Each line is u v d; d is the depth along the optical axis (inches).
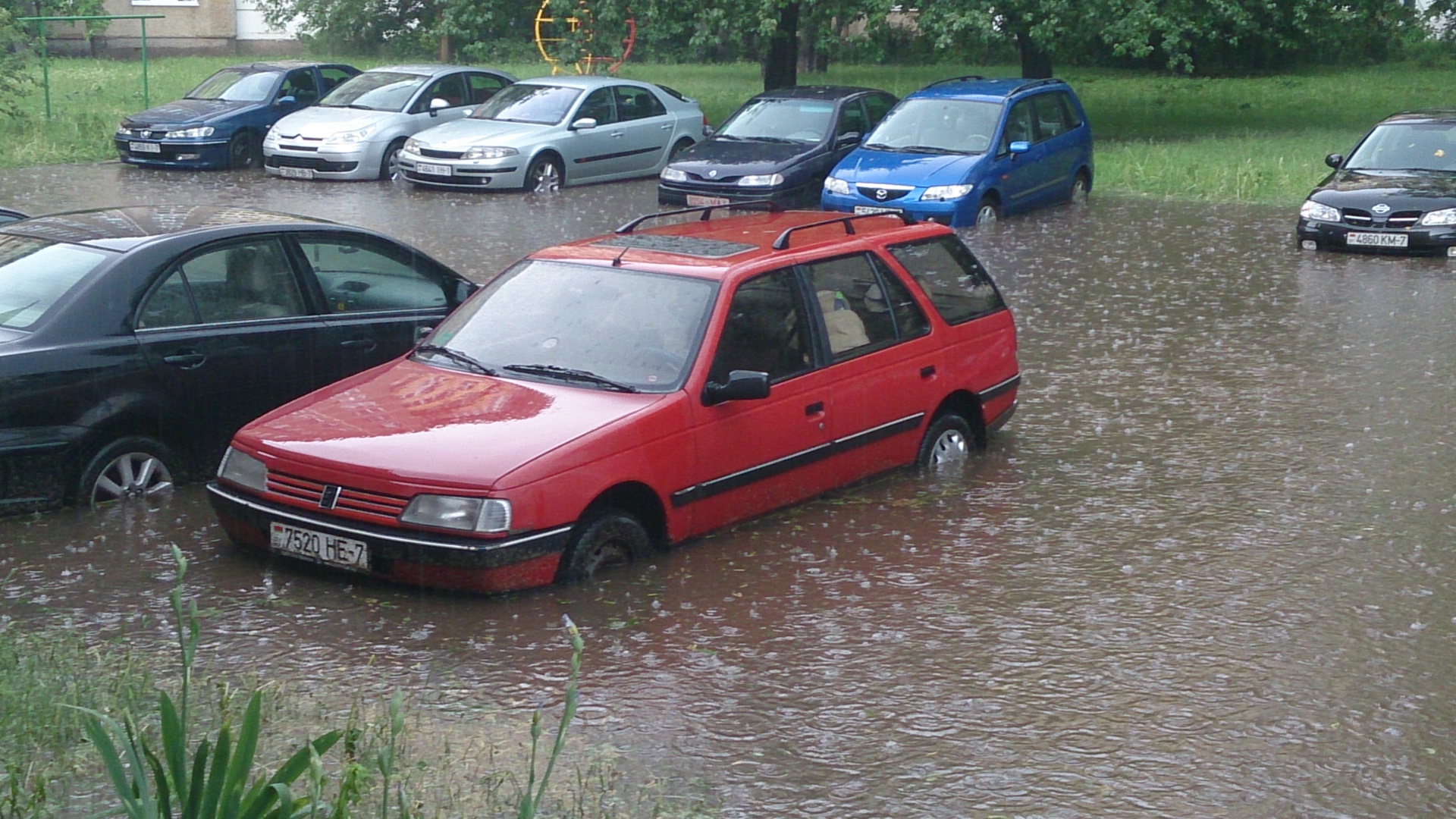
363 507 261.4
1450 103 1342.3
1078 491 333.1
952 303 350.9
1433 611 263.1
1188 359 463.8
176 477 325.7
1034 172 792.3
